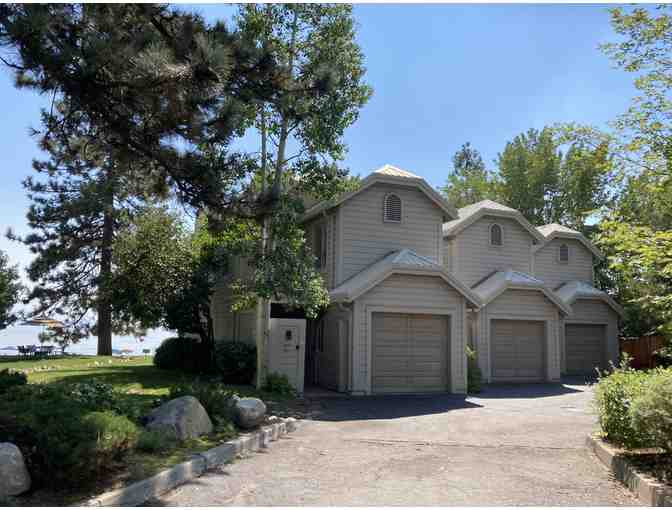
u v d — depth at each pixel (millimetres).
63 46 7473
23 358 28516
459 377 17234
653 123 9445
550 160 38656
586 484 6797
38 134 10727
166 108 8227
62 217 28922
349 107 16234
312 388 17703
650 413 6656
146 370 20031
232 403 9719
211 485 6484
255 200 10234
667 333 9688
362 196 18922
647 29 9586
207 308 19750
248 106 10844
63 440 5484
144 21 8688
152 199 11938
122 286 18844
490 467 7668
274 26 16172
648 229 8758
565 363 24438
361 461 8023
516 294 21328
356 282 17062
